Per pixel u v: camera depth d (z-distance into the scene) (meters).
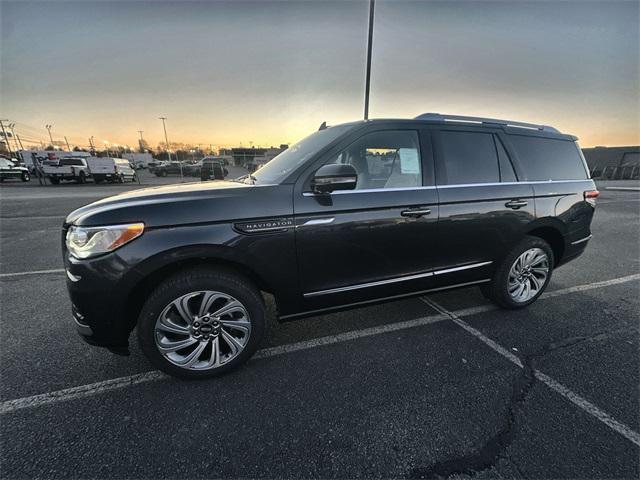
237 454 1.69
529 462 1.63
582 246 3.51
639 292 3.75
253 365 2.42
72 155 30.50
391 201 2.47
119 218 1.92
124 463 1.64
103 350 2.60
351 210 2.36
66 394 2.11
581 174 3.47
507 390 2.14
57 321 3.05
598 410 1.96
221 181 2.95
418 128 2.68
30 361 2.45
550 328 2.93
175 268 2.14
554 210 3.18
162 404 2.03
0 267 4.64
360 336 2.81
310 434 1.81
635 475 1.56
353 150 2.49
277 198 2.20
